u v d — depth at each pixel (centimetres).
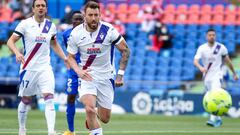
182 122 5294
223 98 4241
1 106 7069
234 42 7919
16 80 7150
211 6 8519
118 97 6562
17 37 3375
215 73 5062
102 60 2872
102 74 2883
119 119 5541
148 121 5353
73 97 3609
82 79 2856
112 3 8806
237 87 6888
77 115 5881
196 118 5847
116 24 8194
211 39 4994
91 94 2833
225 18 8344
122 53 2877
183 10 8475
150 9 8162
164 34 7838
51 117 3319
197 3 8644
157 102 6469
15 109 6762
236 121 5622
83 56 2872
